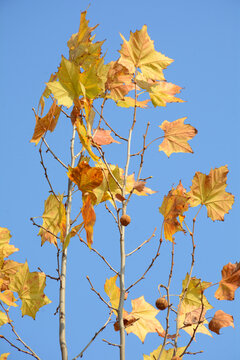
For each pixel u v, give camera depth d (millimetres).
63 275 3535
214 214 3559
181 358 3436
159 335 3535
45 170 3537
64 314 3502
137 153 3598
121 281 3502
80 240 3500
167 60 3639
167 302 3461
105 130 3623
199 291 3529
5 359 3518
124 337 3457
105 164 3559
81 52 3568
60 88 3428
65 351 3453
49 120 3512
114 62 3672
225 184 3564
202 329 3521
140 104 3727
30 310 3520
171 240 3498
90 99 3535
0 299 3506
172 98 3703
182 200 3494
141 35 3627
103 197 3555
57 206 3621
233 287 3463
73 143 3623
